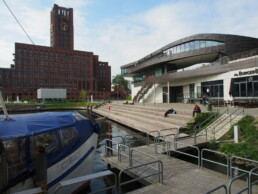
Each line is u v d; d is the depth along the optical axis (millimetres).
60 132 6703
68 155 6746
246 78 21719
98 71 137000
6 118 6238
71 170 6812
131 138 15609
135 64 50531
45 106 48188
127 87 120625
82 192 7363
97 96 110188
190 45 32844
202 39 31062
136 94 46844
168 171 7348
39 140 5961
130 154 8141
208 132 12797
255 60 20562
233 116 14008
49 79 100625
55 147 6391
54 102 57844
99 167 9672
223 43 29453
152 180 6574
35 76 97062
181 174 7047
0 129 5480
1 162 4348
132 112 24609
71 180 5055
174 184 6234
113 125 22406
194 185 6141
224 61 25031
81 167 7375
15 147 5320
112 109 33250
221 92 25484
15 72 92500
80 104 52750
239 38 29078
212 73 26344
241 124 12203
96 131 8602
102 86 138250
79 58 110125
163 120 17391
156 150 9930
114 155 9711
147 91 40531
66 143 6832
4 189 4398
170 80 34906
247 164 8555
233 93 23281
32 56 96812
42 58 99375
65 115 7691
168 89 34531
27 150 5586
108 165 9539
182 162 8367
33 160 5660
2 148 4414
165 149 10297
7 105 46250
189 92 32156
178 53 34031
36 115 7281
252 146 9430
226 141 10906
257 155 8664
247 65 21453
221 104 22531
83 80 110875
